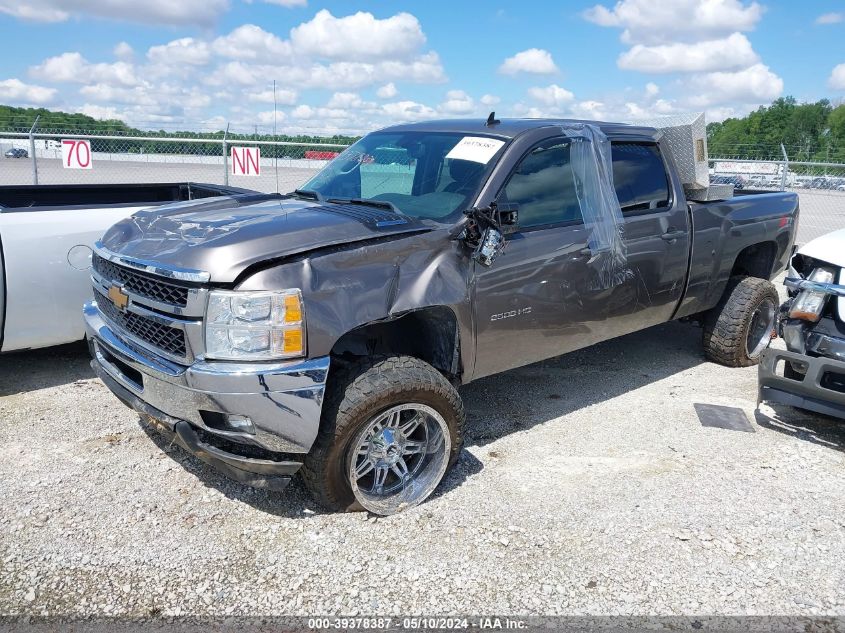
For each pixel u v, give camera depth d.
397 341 3.82
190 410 3.00
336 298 3.04
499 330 3.76
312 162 12.41
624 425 4.54
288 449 3.02
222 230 3.21
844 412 3.86
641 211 4.61
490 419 4.59
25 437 4.10
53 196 5.91
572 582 2.94
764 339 5.83
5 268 4.54
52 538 3.12
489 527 3.32
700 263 5.09
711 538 3.27
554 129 4.18
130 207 5.14
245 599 2.78
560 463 3.99
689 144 4.98
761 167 15.13
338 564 3.02
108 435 4.16
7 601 2.72
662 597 2.86
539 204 3.98
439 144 4.21
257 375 2.88
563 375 5.48
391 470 3.56
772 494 3.70
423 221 3.60
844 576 3.03
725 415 4.74
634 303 4.62
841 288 3.90
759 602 2.84
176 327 2.98
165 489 3.57
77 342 5.84
